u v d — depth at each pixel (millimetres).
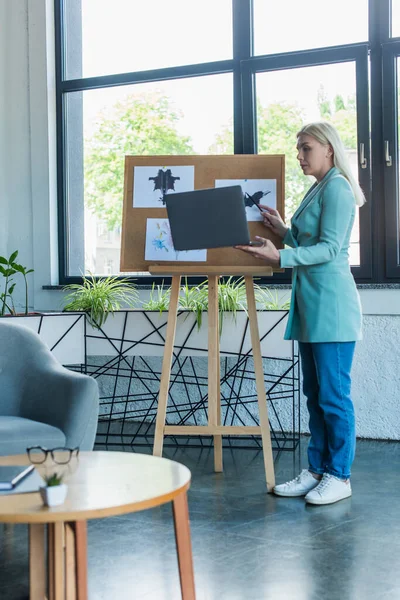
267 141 4555
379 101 4242
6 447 2496
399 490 3205
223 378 4254
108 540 2584
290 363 4484
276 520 2793
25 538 2637
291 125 4488
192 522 2779
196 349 4094
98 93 5016
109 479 1863
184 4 4754
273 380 4520
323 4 4383
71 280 5047
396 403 4242
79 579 1628
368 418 4309
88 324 4301
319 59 4363
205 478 3465
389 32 4234
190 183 3449
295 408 4477
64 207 5074
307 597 2074
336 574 2242
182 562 1868
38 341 3051
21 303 5109
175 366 4766
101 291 4332
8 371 2969
